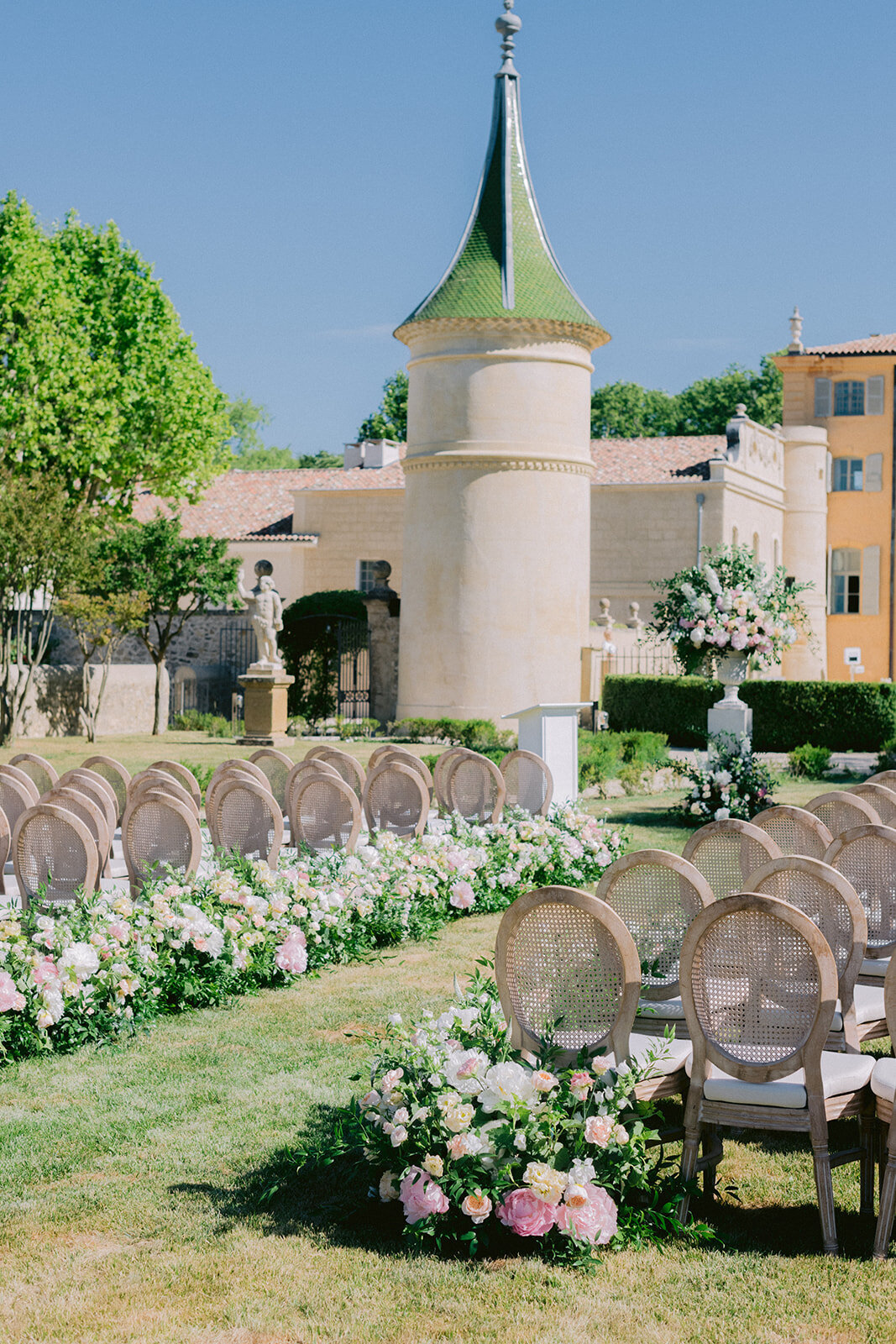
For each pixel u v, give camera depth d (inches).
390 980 306.3
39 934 258.2
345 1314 150.6
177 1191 184.4
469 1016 186.1
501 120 994.1
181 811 302.5
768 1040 170.2
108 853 317.4
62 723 1056.8
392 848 364.8
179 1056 246.8
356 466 1641.2
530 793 429.7
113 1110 216.2
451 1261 163.9
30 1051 247.8
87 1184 187.2
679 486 1325.0
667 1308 151.7
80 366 1107.3
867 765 831.1
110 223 1233.4
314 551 1507.1
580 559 981.8
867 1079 173.3
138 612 995.9
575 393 976.9
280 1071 236.8
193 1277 159.6
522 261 968.3
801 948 166.9
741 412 1360.7
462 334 955.3
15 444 1090.1
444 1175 167.8
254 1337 145.8
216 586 1055.0
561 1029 180.4
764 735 953.5
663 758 753.0
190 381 1242.0
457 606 959.6
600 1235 164.1
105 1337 145.7
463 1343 144.0
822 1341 144.2
